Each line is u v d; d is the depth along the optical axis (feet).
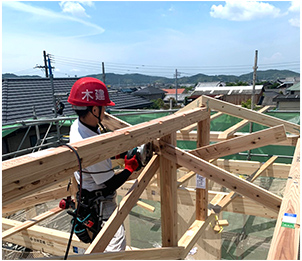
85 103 5.20
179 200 13.92
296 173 7.64
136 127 5.58
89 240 5.88
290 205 5.71
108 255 4.82
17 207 9.89
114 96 48.26
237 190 7.09
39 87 37.29
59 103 27.12
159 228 18.66
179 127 7.32
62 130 34.17
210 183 19.69
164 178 7.41
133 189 5.99
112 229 5.22
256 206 11.88
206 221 9.89
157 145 7.20
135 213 19.94
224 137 13.34
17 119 27.30
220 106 9.42
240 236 17.19
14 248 14.80
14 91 32.89
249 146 7.98
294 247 4.22
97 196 5.49
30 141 30.35
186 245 8.14
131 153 5.99
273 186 20.18
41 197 10.21
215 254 14.58
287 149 19.02
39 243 10.34
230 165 15.83
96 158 4.35
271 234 17.19
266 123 10.29
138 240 18.06
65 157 3.76
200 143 9.45
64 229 16.93
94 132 5.51
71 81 43.83
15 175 3.05
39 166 3.36
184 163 7.11
